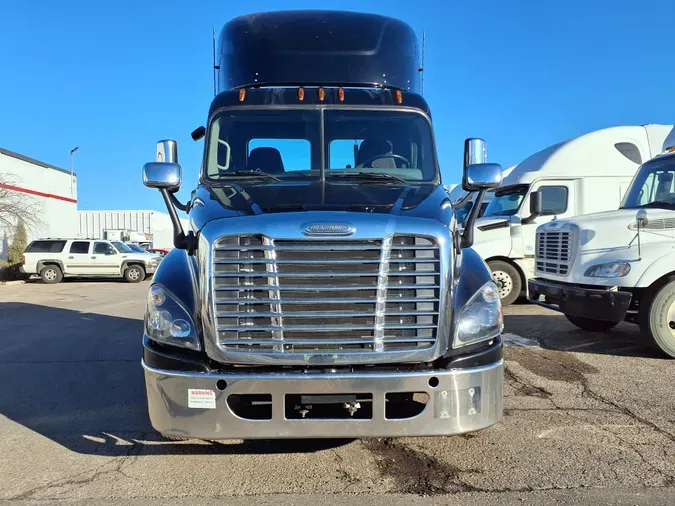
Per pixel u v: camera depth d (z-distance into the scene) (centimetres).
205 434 316
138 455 384
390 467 360
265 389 311
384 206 349
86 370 625
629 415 446
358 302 316
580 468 353
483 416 328
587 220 666
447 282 321
